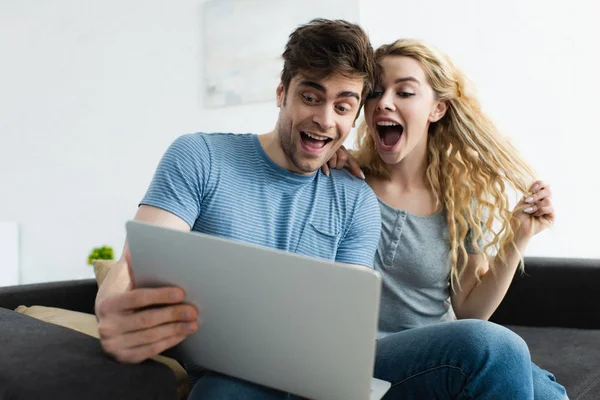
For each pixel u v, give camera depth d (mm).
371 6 2621
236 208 1178
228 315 853
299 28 1189
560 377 1403
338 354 802
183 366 1188
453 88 1479
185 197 1129
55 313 1443
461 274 1514
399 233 1464
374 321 757
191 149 1177
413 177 1532
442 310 1527
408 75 1417
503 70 2373
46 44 3520
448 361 1015
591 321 1844
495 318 1965
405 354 1083
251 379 913
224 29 3006
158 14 3201
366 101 1481
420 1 2508
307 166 1213
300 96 1159
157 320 838
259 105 2934
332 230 1262
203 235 803
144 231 841
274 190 1228
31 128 3588
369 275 735
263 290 803
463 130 1500
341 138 1205
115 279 977
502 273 1520
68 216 3502
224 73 3018
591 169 2248
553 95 2295
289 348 836
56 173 3525
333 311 776
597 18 2207
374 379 1012
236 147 1240
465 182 1517
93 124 3410
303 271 770
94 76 3398
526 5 2322
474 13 2410
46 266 3576
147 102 3254
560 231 2312
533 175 1534
